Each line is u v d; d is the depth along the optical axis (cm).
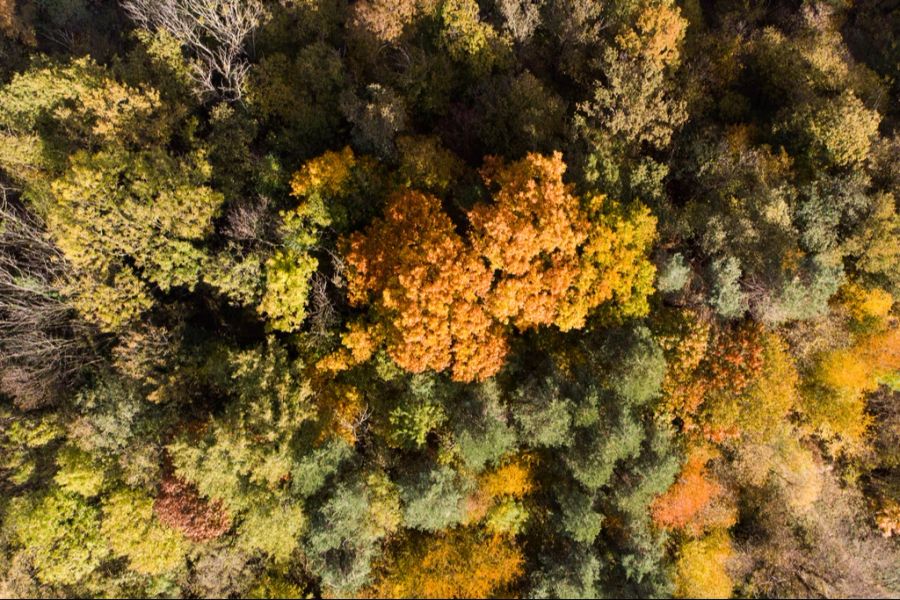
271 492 2650
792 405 3005
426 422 2822
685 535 2883
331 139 3416
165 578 2823
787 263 2894
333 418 2878
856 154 3234
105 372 3005
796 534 3033
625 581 2691
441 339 2581
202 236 2975
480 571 2738
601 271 2711
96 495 2855
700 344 2698
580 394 2756
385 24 3466
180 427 2931
